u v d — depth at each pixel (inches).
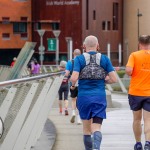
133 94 663.1
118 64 6151.6
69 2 5565.9
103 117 591.8
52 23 5649.6
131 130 971.9
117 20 6200.8
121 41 6274.6
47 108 729.0
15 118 544.7
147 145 652.1
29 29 5698.8
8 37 5620.1
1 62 5659.5
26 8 5669.3
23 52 1269.7
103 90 598.5
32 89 574.2
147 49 659.4
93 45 601.9
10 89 499.5
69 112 1358.3
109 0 6033.5
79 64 593.9
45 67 3449.8
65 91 1291.8
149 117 656.4
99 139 579.5
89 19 5679.1
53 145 756.6
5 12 5595.5
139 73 656.4
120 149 757.3
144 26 6220.5
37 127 703.7
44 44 5644.7
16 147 565.0
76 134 927.7
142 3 6205.7
